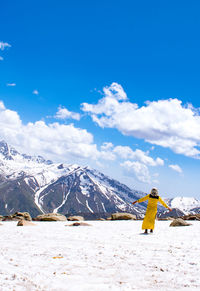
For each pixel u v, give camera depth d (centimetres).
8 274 677
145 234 1695
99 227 2269
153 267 782
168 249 1105
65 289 581
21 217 3703
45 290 571
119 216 3569
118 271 737
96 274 705
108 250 1077
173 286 603
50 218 3506
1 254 966
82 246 1182
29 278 650
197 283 623
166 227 2245
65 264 815
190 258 909
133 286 603
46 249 1091
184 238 1477
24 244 1238
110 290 573
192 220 3173
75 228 2180
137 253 1012
